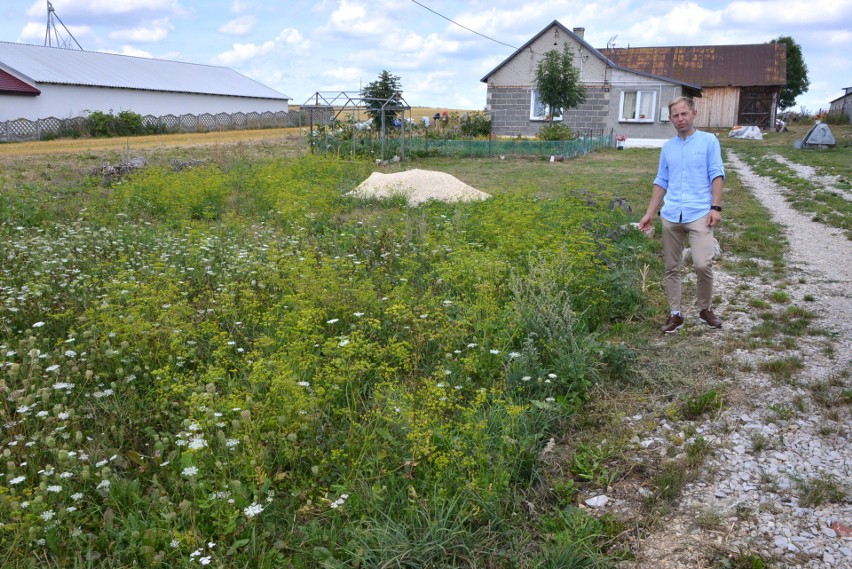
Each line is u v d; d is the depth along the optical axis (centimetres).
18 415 421
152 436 405
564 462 396
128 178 1466
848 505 339
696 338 569
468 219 955
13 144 2920
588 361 493
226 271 706
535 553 318
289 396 394
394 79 2425
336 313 570
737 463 384
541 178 1816
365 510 342
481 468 361
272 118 4972
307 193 1191
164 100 4400
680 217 565
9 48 3850
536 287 599
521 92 3186
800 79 6319
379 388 445
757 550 313
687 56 4250
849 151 2484
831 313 621
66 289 650
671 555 316
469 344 505
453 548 319
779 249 888
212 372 434
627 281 674
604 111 3180
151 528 320
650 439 418
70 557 316
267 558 309
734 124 4078
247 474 351
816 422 421
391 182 1347
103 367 484
